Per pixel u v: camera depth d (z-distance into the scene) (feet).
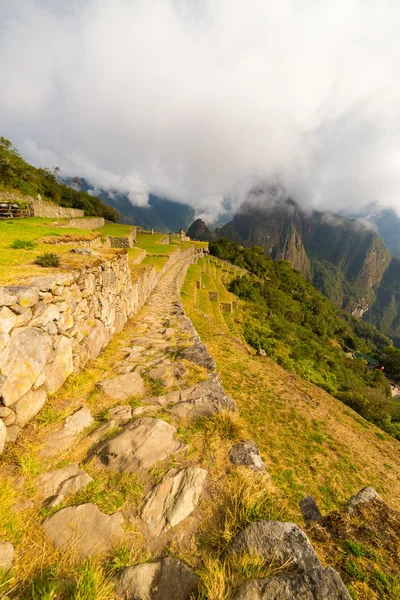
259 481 10.41
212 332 50.67
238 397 30.71
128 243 88.43
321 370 68.95
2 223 42.27
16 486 9.66
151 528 8.54
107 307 25.68
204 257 193.57
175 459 11.32
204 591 6.53
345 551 8.24
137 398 16.19
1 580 6.77
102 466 10.83
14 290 12.49
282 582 6.45
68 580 6.98
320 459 23.90
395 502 21.84
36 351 13.28
